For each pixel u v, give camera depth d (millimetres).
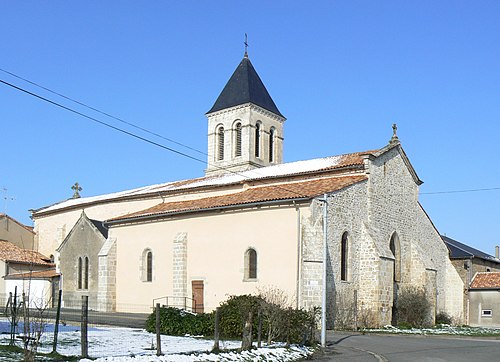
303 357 18375
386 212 35031
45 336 20844
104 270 38094
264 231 31000
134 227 37969
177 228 35375
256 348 18500
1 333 20016
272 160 51500
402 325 33656
